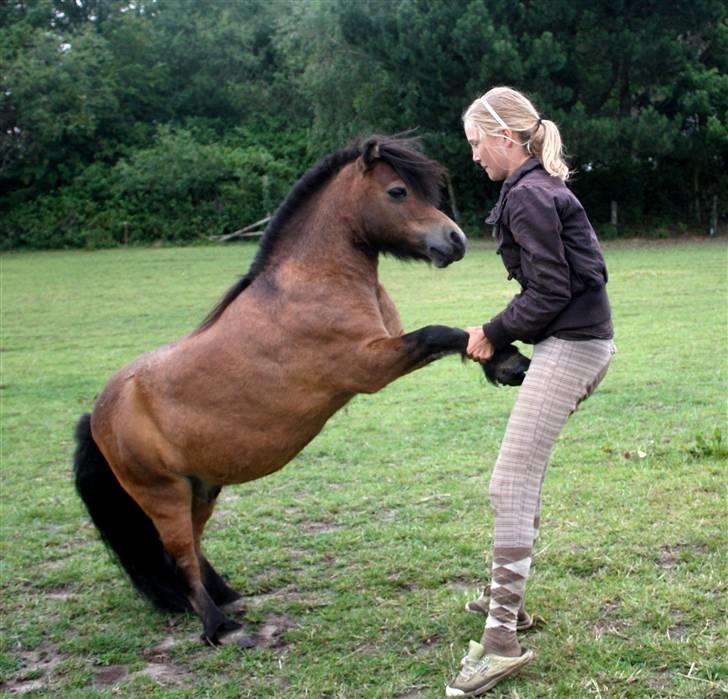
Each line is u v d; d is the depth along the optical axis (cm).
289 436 358
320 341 341
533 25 2633
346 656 340
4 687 344
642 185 2961
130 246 3319
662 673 300
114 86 3719
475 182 2995
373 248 357
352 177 351
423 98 2688
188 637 380
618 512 462
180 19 4259
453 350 321
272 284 356
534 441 302
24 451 715
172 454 368
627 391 781
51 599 429
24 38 3606
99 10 4266
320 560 451
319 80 3084
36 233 3362
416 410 775
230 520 524
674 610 346
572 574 392
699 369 855
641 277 1709
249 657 350
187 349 367
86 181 3516
